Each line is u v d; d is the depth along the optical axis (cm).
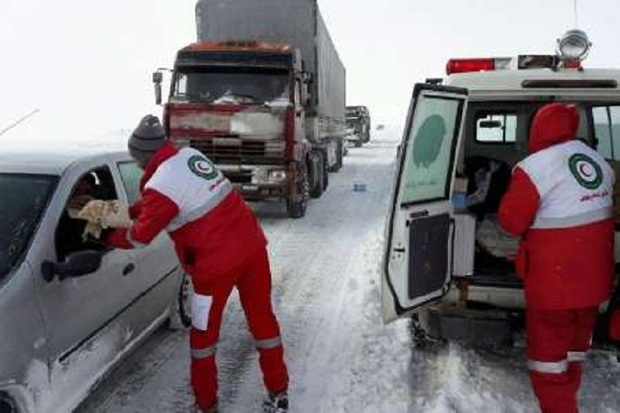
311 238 984
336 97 1842
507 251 482
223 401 445
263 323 413
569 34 477
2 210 367
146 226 362
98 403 436
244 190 1087
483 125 602
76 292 369
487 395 444
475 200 552
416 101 386
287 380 423
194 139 1084
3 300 315
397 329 577
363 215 1205
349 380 476
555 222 364
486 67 504
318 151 1448
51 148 470
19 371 314
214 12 1302
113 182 457
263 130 1076
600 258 367
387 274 412
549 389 377
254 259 405
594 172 371
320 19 1360
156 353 519
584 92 451
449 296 450
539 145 377
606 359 502
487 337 425
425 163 420
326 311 632
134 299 454
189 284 575
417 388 462
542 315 375
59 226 372
